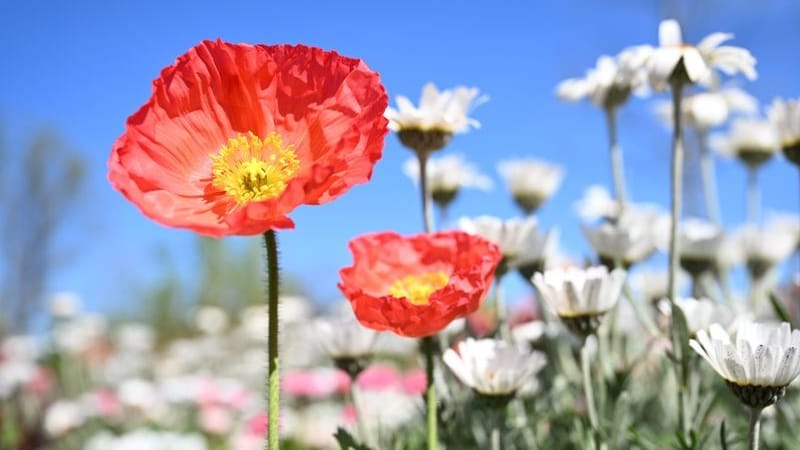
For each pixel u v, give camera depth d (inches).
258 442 41.4
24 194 181.2
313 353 64.9
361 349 20.8
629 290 21.6
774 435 21.4
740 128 29.9
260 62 15.2
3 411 57.2
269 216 13.6
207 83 15.2
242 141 15.2
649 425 24.0
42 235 179.6
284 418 42.7
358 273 17.3
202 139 15.2
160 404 55.7
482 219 21.7
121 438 48.4
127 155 14.5
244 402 53.8
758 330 14.8
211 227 13.5
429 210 21.1
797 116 22.2
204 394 52.9
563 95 25.2
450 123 20.9
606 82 24.2
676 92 20.0
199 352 88.7
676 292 19.6
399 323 15.4
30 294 180.5
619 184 24.7
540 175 27.0
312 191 13.6
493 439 17.9
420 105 21.0
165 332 145.8
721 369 14.4
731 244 29.0
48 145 184.4
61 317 74.9
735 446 20.5
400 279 17.4
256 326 90.5
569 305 17.8
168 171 14.8
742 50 20.7
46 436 55.0
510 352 17.8
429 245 17.4
